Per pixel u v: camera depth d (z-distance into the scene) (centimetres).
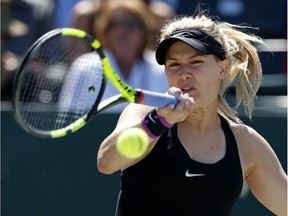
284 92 2216
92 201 1989
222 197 1156
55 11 2309
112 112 1989
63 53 1839
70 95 1502
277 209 1285
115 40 2089
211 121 1200
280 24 2425
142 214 1137
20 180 1988
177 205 1135
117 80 1087
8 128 1981
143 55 2102
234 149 1209
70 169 1984
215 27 1182
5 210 1995
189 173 1134
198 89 1155
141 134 1024
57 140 1984
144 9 2131
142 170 1138
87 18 2164
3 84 2138
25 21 2239
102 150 1123
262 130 2002
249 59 1328
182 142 1166
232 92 2009
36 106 1589
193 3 2384
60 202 1991
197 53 1149
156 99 1048
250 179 1275
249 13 2372
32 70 1587
